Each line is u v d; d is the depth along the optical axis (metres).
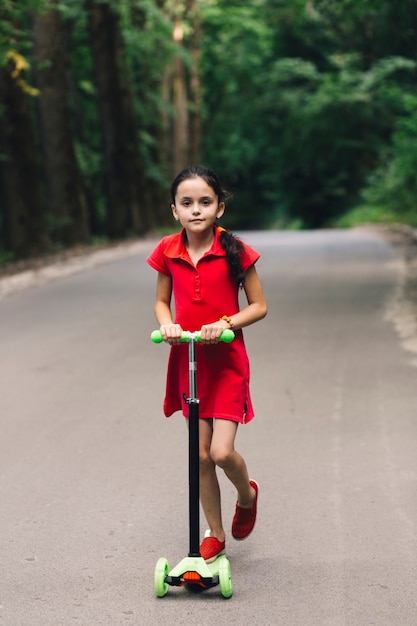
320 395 7.02
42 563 4.06
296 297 12.63
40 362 8.55
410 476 5.08
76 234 22.98
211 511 4.00
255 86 48.53
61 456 5.63
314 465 5.33
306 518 4.53
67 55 28.08
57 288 14.68
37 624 3.48
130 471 5.32
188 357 3.93
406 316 10.58
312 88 46.00
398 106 40.91
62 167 22.67
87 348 9.22
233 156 51.38
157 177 32.59
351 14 20.55
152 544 4.26
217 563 3.91
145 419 6.48
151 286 14.66
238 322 3.83
